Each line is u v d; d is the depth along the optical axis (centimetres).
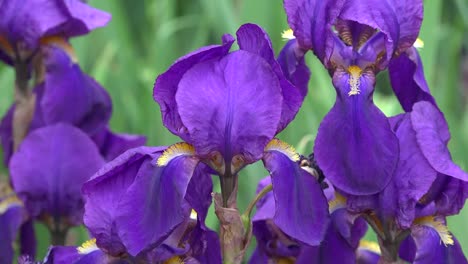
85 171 98
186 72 77
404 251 84
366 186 77
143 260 79
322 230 76
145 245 75
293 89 78
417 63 82
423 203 80
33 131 99
